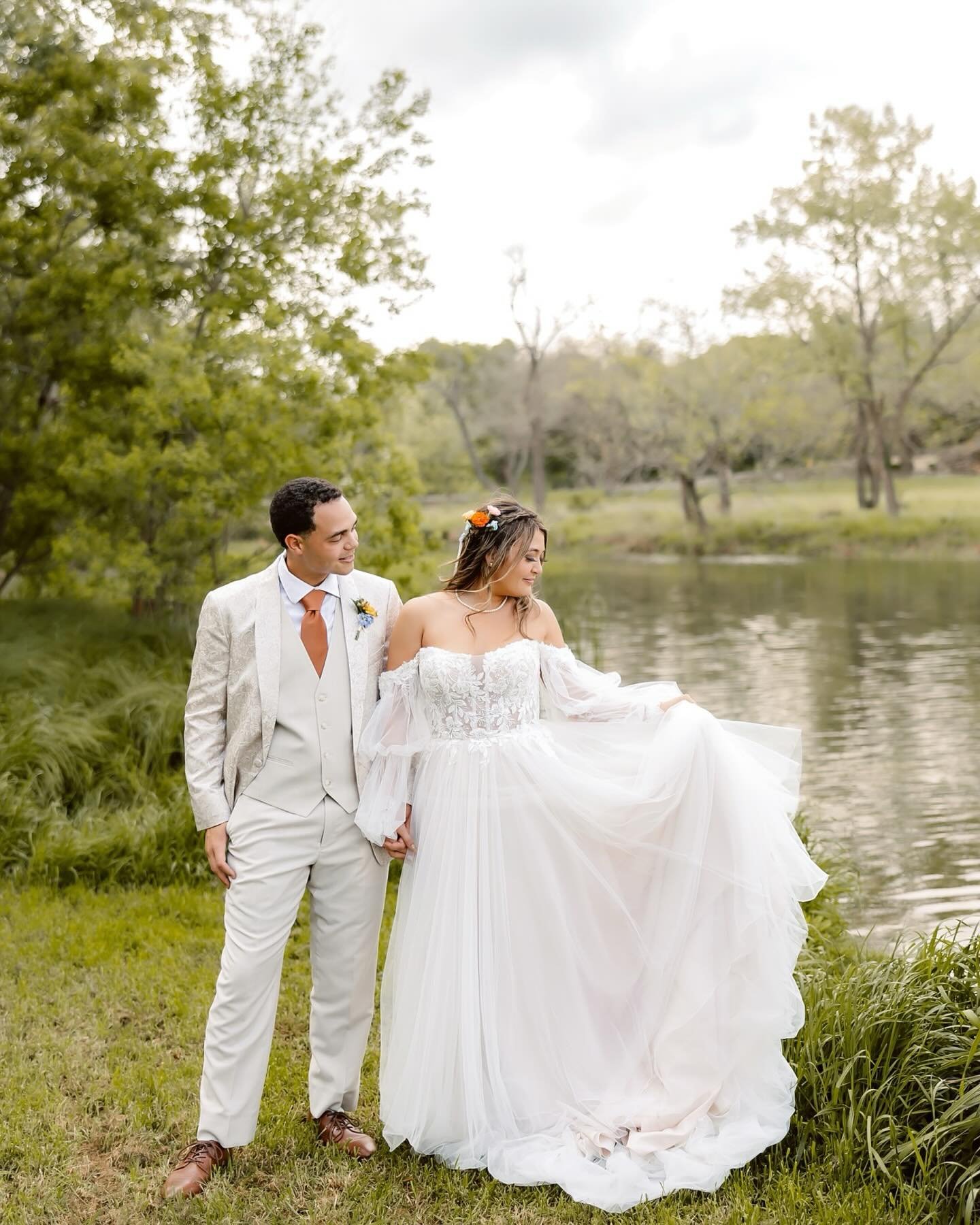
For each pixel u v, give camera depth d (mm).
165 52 9328
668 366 39875
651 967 3025
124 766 6465
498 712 3020
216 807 2869
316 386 9523
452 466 49594
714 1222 2549
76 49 9320
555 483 51406
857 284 37500
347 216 9750
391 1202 2689
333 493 2850
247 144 9430
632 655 13812
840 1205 2545
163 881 5332
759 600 20922
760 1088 2906
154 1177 2828
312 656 2895
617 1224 2574
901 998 3012
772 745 3342
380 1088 3016
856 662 12844
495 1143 2877
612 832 3037
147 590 9602
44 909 4859
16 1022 3742
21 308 9875
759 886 2926
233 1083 2803
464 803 2959
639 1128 2908
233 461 9344
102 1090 3283
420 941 2924
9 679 7816
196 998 3918
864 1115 2781
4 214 9461
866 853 6000
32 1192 2746
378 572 10047
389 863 3020
